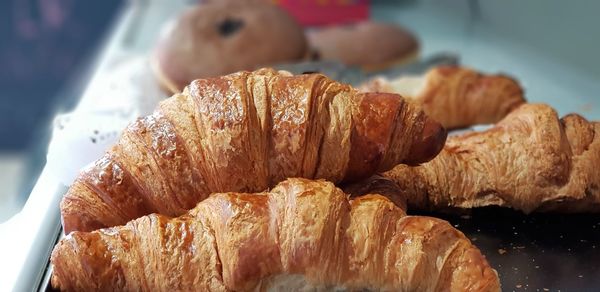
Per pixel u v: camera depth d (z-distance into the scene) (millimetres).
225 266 238
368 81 439
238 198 247
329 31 643
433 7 806
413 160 289
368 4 742
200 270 240
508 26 704
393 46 610
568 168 315
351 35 618
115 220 265
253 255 236
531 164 317
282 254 236
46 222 295
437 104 417
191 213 254
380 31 623
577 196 314
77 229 264
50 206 307
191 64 490
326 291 241
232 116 261
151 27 700
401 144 280
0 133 1198
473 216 327
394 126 276
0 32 1133
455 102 417
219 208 245
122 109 414
